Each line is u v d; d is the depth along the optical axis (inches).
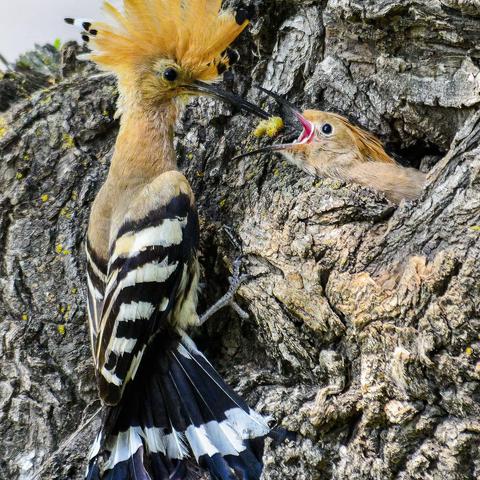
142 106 383.2
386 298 306.7
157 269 341.1
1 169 401.7
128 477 314.0
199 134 395.5
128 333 330.6
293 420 325.1
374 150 393.4
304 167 387.9
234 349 374.3
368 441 310.5
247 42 399.9
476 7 326.6
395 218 318.3
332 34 378.6
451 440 293.1
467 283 288.0
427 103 356.8
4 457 367.6
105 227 364.2
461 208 300.5
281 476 324.2
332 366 320.8
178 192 357.1
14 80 461.1
